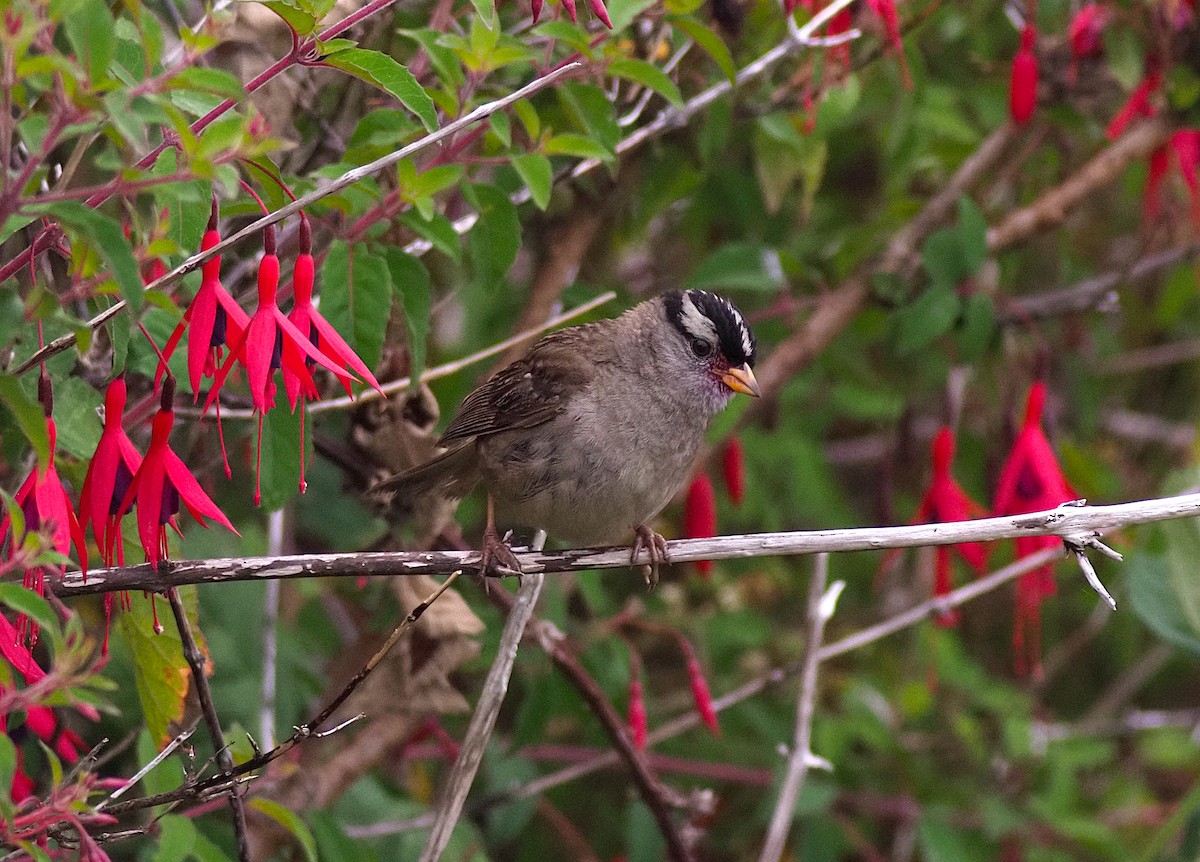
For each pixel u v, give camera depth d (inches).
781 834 362.0
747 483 521.7
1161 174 469.4
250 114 211.8
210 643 396.5
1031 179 515.5
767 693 501.0
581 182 427.8
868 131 524.1
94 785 222.1
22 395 201.2
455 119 294.4
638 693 381.1
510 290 498.0
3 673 202.7
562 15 327.6
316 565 263.9
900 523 555.8
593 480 354.6
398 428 375.9
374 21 344.8
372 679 361.1
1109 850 451.2
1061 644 594.9
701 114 416.5
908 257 476.7
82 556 228.8
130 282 198.5
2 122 200.2
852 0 374.6
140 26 203.8
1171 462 607.2
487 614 409.1
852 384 526.0
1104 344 584.7
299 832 269.7
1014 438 439.5
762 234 514.3
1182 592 391.5
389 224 312.2
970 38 529.3
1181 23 436.8
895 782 484.7
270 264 225.8
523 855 474.9
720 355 364.5
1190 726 538.0
